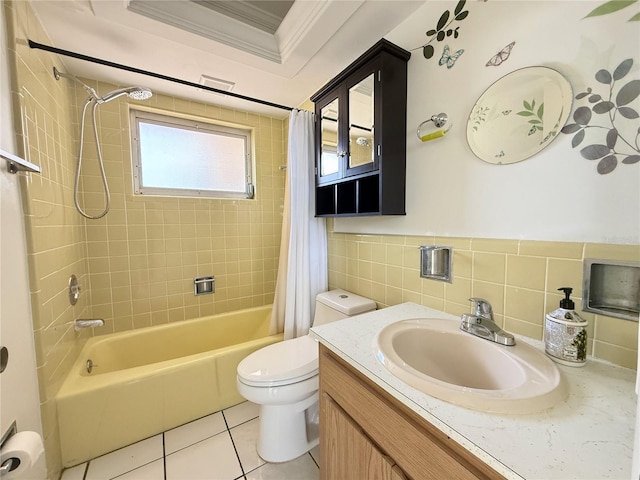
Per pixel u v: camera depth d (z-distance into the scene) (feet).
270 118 7.84
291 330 6.09
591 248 2.54
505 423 1.72
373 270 5.15
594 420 1.74
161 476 3.92
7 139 3.11
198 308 7.11
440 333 3.09
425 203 4.07
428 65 3.93
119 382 4.39
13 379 2.92
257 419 5.07
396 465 2.15
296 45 4.71
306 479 3.86
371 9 3.98
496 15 3.14
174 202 6.68
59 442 3.95
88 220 5.74
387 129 4.07
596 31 2.44
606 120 2.42
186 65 5.25
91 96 4.74
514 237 3.10
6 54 3.17
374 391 2.42
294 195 5.99
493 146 3.23
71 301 4.74
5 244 2.93
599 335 2.51
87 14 3.92
